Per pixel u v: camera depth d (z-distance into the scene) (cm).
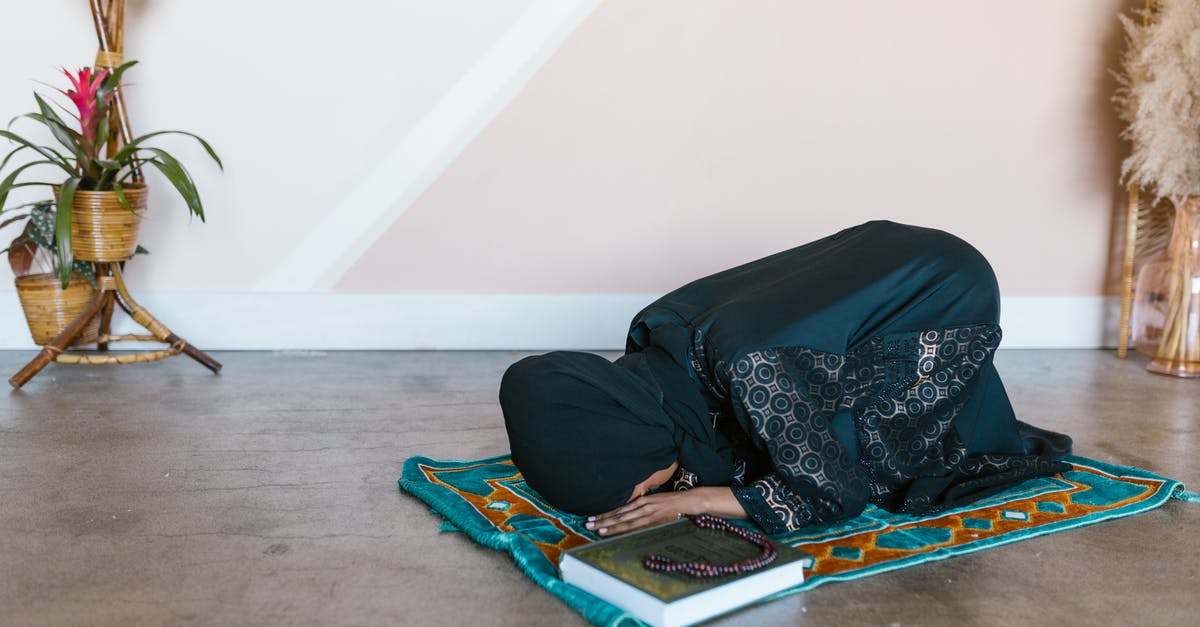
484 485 231
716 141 405
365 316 398
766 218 415
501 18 385
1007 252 433
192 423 285
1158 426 299
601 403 180
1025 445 255
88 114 320
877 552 191
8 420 283
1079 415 311
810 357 196
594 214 404
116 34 341
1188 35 350
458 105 388
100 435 270
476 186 395
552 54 389
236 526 205
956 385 216
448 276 401
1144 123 365
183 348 353
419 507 219
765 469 203
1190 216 366
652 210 407
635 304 412
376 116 386
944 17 411
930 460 219
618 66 394
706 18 396
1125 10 420
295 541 197
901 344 209
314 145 385
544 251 404
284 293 393
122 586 174
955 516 212
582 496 180
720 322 195
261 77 378
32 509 212
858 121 413
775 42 402
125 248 341
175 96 374
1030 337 437
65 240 308
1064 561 191
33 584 175
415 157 390
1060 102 424
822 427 192
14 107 368
